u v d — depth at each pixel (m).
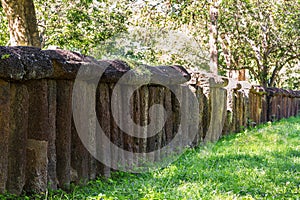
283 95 19.48
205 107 9.79
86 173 5.60
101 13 14.28
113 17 14.27
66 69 4.88
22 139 4.54
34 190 4.69
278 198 5.02
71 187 5.29
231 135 11.57
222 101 10.84
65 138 5.16
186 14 15.88
